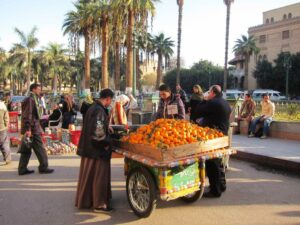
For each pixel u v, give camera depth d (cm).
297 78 5491
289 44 6297
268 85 5912
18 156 986
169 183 489
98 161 525
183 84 7062
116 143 561
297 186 669
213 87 643
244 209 541
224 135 569
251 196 605
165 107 707
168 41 6384
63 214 527
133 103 1662
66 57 6438
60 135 1118
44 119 1173
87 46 3294
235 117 1306
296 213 524
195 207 550
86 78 3312
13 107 2230
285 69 5575
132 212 532
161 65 6425
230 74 6988
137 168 509
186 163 475
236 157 948
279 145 1034
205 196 602
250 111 1265
